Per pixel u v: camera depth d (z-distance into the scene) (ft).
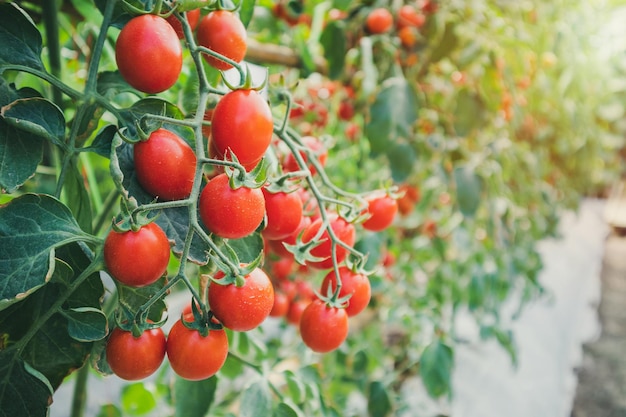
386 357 3.71
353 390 3.18
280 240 1.30
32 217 0.89
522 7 3.54
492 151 3.53
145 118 0.91
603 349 6.54
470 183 2.88
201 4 0.96
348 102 2.91
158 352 0.96
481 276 3.53
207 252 0.97
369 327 3.56
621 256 10.52
